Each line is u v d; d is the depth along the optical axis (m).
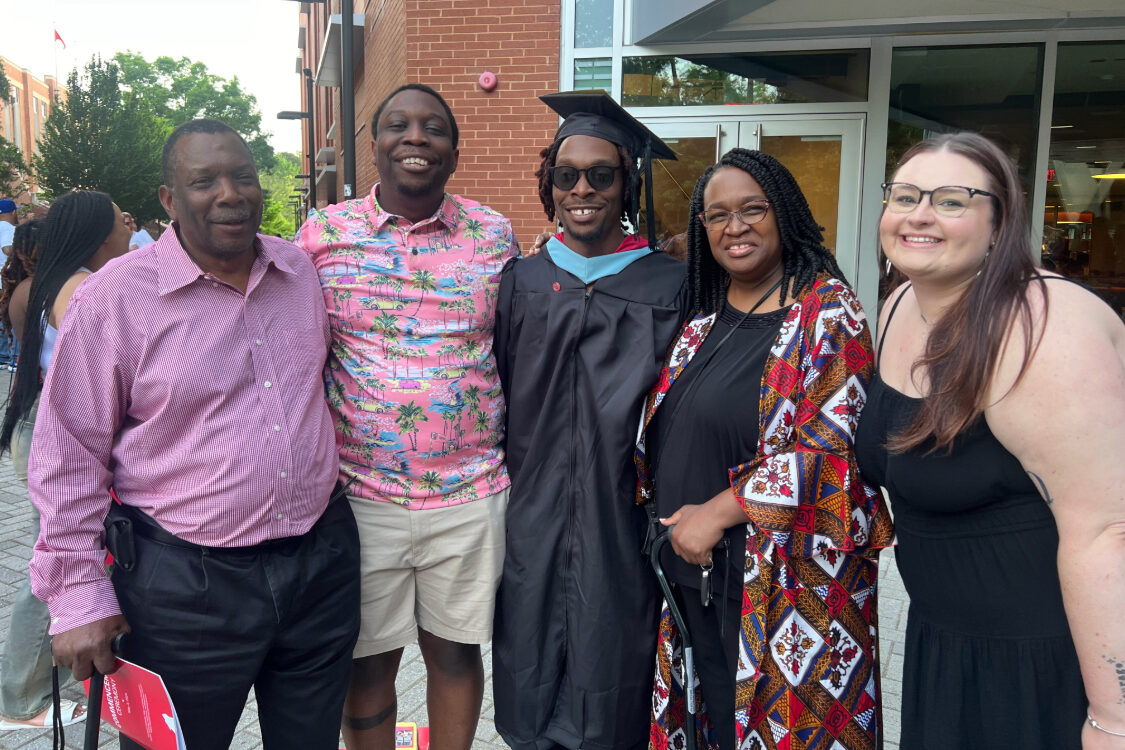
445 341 2.21
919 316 1.60
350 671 2.19
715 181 1.94
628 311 2.22
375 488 2.19
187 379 1.80
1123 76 5.72
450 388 2.19
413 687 3.13
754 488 1.80
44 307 2.61
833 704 1.83
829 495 1.77
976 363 1.35
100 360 1.78
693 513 1.93
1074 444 1.27
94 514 1.79
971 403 1.37
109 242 2.77
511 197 6.43
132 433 1.83
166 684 1.82
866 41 5.89
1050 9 5.25
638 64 6.20
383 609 2.27
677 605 2.05
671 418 2.05
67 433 1.76
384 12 8.14
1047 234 6.00
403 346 2.18
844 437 1.77
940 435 1.41
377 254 2.22
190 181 1.77
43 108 57.97
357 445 2.20
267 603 1.87
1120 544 1.27
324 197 21.62
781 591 1.83
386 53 7.97
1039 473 1.33
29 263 2.82
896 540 1.66
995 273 1.38
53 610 1.74
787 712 1.81
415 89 2.24
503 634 2.28
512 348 2.32
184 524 1.81
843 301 1.84
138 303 1.80
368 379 2.17
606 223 2.30
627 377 2.16
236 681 1.87
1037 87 5.84
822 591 1.83
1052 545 1.39
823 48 5.95
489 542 2.27
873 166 6.00
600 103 2.24
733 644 1.97
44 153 21.89
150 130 23.23
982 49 5.86
